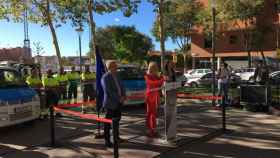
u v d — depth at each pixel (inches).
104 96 340.5
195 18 1791.3
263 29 1627.7
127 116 525.7
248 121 464.1
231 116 502.9
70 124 468.4
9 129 443.8
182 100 698.8
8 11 874.1
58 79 625.6
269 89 539.8
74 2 829.8
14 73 454.9
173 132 362.0
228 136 385.7
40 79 576.1
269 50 1795.0
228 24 1699.1
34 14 911.7
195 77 1192.8
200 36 2055.9
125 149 340.8
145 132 407.8
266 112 532.4
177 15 1793.8
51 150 347.9
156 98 386.0
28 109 433.4
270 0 1643.7
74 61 2124.8
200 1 1883.6
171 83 356.8
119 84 342.3
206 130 412.5
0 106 397.1
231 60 1963.6
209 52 2031.3
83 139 383.9
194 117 499.2
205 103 648.4
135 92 577.0
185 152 330.0
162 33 737.0
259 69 775.1
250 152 327.0
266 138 374.6
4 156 332.2
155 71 385.4
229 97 617.0
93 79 676.7
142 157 316.2
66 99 635.5
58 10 887.7
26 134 416.5
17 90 430.6
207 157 315.0
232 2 1519.4
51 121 361.4
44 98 514.9
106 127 346.6
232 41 1953.7
